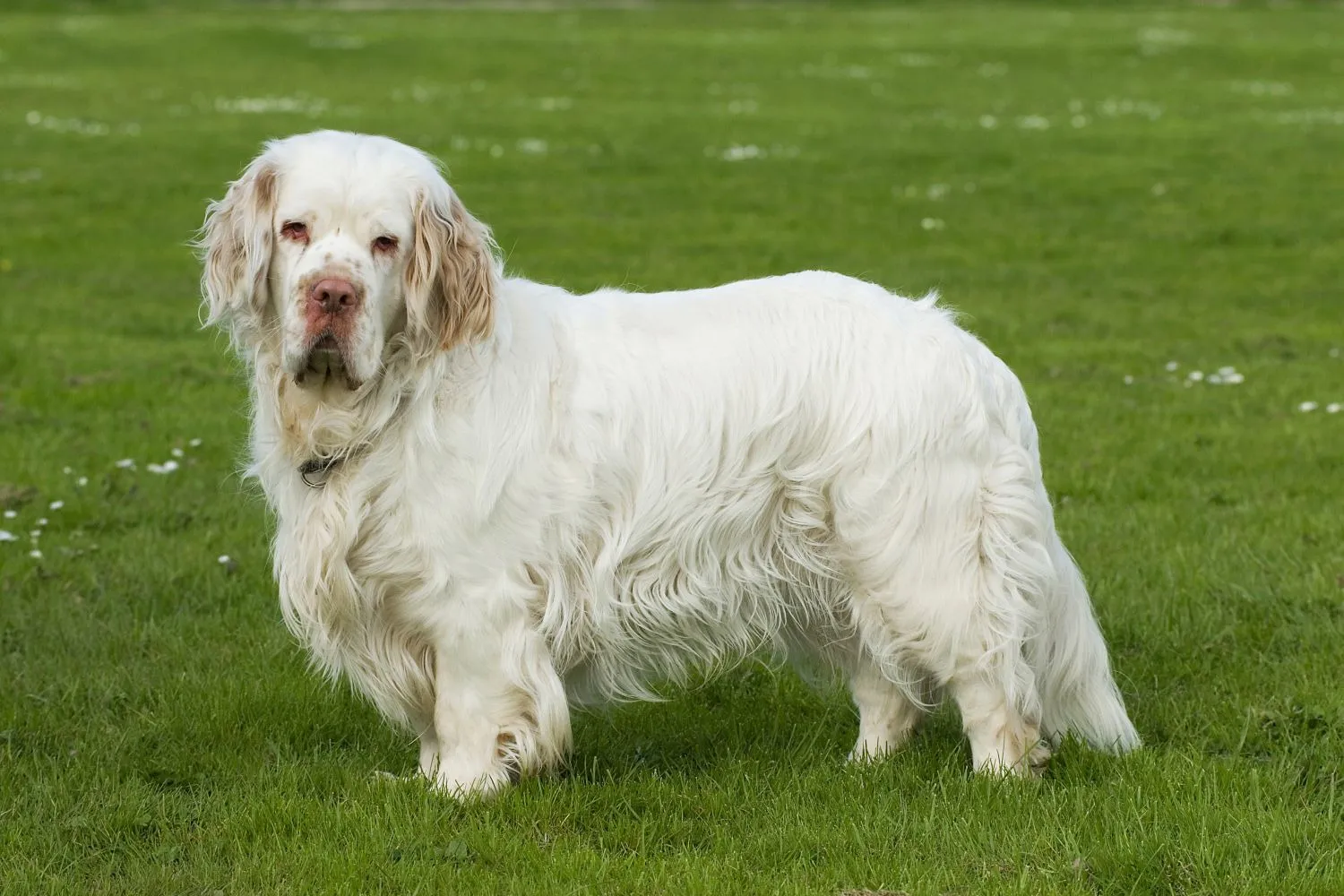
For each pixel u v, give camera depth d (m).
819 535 7.37
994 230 29.22
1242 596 10.21
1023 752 7.43
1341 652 9.14
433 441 6.89
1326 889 6.27
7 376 17.55
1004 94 50.53
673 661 7.62
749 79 54.81
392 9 88.00
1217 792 7.16
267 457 7.27
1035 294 23.59
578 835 6.99
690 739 8.45
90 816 7.18
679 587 7.32
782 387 7.24
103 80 51.09
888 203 31.92
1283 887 6.31
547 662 7.21
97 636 9.80
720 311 7.41
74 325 20.67
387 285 6.80
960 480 7.19
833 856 6.76
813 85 52.97
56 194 31.84
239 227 7.00
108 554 11.44
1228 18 78.88
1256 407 16.33
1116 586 10.59
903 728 8.09
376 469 6.96
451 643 7.12
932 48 63.91
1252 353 19.34
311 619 7.24
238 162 36.12
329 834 6.99
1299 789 7.36
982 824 6.90
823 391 7.24
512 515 7.01
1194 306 22.56
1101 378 17.98
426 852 6.71
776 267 25.42
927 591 7.20
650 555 7.24
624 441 7.14
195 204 31.19
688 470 7.18
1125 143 39.41
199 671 9.27
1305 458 14.08
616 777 7.87
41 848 6.87
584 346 7.27
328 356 6.65
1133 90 51.34
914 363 7.23
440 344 6.92
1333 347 19.59
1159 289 24.05
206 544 11.75
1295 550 11.12
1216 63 58.41
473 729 7.22
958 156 37.78
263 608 10.43
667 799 7.43
